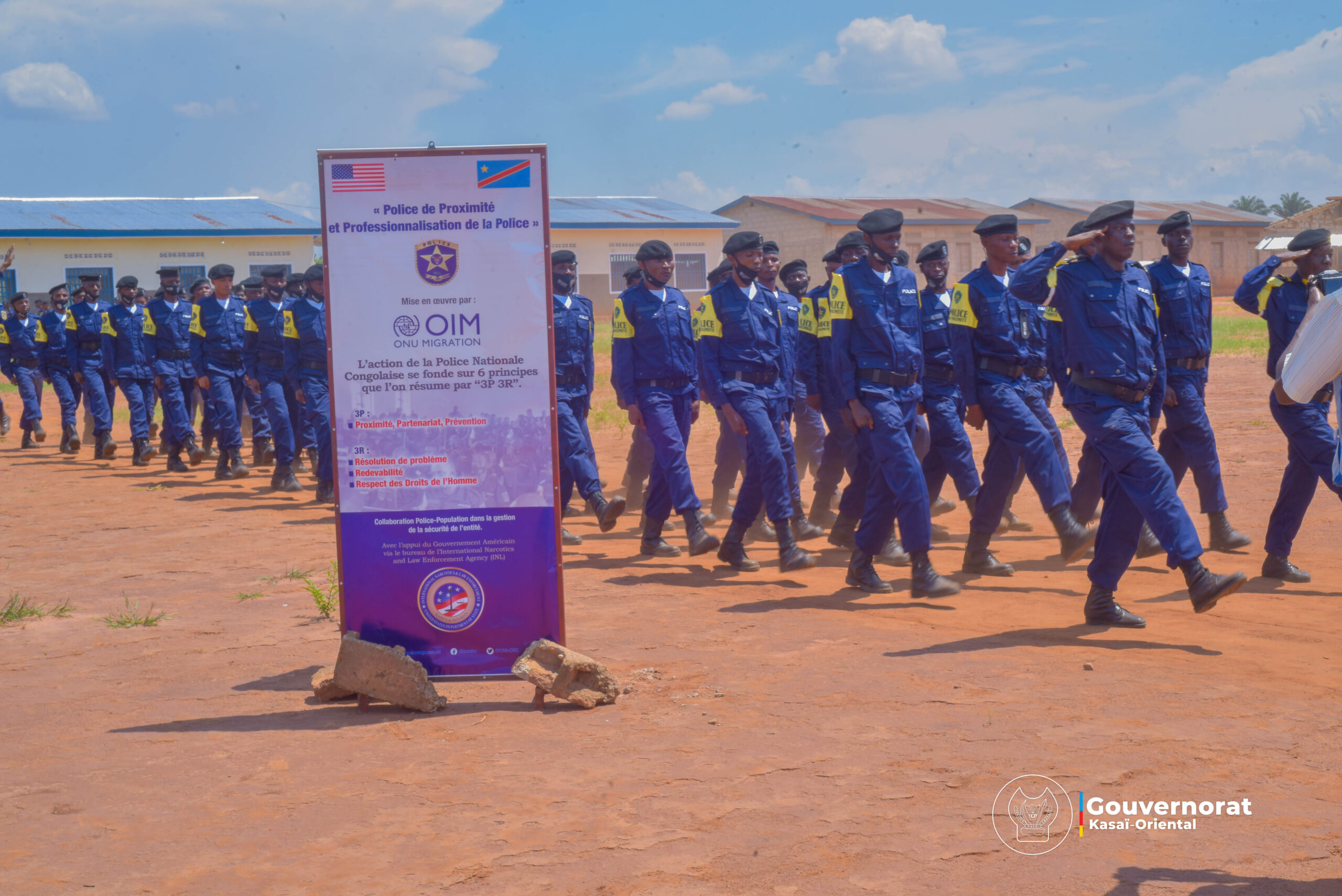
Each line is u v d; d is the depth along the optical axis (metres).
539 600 5.12
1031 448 7.12
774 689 5.03
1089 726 4.40
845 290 6.85
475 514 5.11
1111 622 6.16
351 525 5.12
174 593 7.45
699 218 57.50
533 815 3.65
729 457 10.16
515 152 5.01
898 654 5.59
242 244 45.03
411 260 5.04
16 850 3.45
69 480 14.24
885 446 6.77
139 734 4.57
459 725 4.68
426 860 3.33
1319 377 3.66
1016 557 8.38
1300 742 4.18
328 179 5.00
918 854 3.30
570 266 9.05
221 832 3.56
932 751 4.15
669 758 4.16
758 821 3.56
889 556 8.19
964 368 7.30
